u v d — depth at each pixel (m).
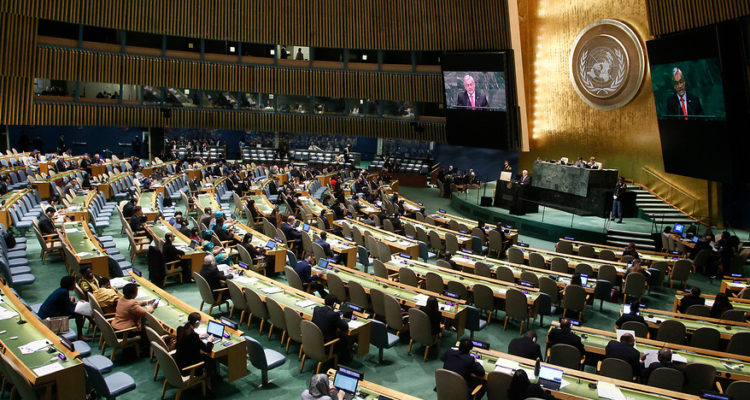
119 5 27.84
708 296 11.96
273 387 8.59
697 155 18.47
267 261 13.95
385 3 29.30
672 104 18.70
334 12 30.03
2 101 26.38
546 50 25.58
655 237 18.45
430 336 9.59
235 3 29.72
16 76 26.36
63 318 8.65
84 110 28.98
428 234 17.12
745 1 15.53
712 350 9.17
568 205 21.59
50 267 13.80
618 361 7.81
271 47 31.88
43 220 14.16
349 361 9.56
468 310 10.18
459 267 13.92
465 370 7.47
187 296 12.32
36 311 9.64
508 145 25.47
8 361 6.84
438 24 28.56
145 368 8.92
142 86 30.33
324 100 32.41
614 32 22.02
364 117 32.19
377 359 9.80
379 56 30.77
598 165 21.16
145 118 30.70
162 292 10.05
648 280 13.52
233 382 8.69
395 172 32.84
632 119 22.16
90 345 9.52
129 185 23.69
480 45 27.70
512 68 24.72
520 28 26.39
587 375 7.42
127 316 9.00
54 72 27.30
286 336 10.48
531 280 12.47
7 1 25.05
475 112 26.27
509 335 11.17
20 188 21.58
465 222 19.66
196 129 36.22
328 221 17.67
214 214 15.59
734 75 16.61
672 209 21.03
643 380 8.31
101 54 28.33
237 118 32.12
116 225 18.62
